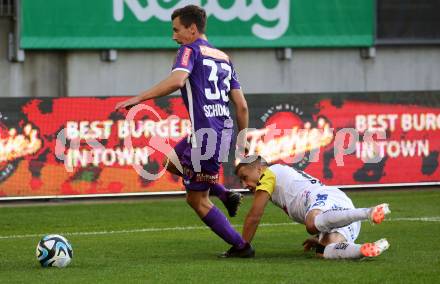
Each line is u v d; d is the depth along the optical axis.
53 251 23.91
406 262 23.80
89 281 21.38
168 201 43.16
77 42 55.66
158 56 57.81
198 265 23.86
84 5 55.66
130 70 57.38
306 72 60.62
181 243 29.83
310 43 59.72
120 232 33.75
